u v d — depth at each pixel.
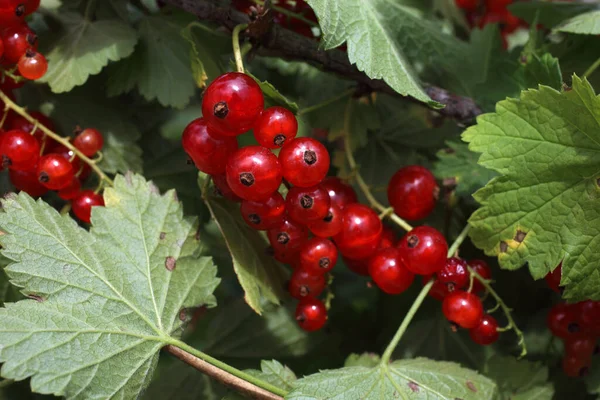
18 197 0.29
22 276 0.28
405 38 0.34
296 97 0.36
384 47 0.29
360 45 0.29
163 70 0.32
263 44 0.31
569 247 0.29
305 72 0.36
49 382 0.27
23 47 0.30
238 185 0.28
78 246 0.29
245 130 0.28
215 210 0.30
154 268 0.29
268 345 0.33
